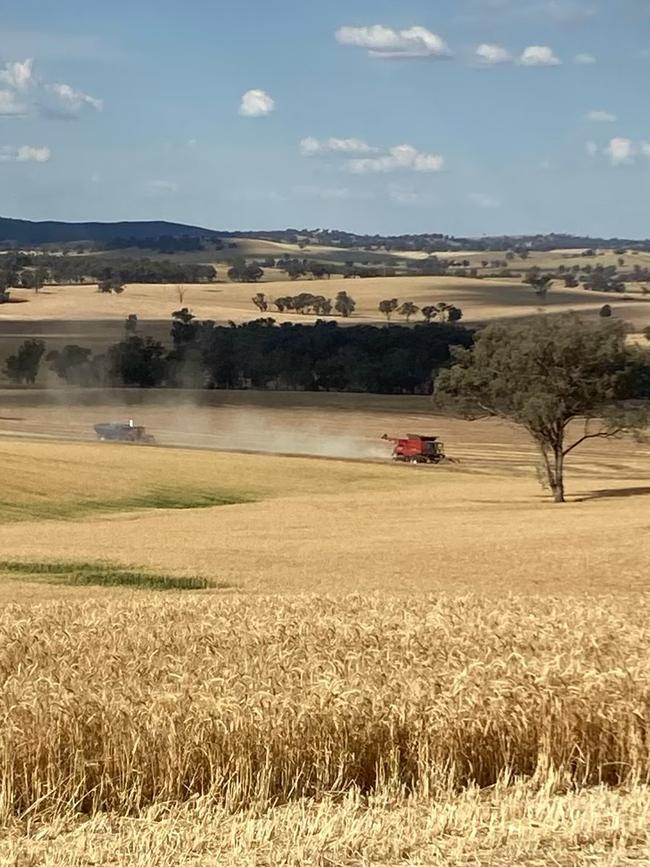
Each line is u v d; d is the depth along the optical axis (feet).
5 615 70.59
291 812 37.45
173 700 41.57
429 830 35.65
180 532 178.70
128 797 39.52
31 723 40.16
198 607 74.59
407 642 55.47
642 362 218.38
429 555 147.02
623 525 178.19
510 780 42.70
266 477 264.93
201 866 32.96
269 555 147.64
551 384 218.38
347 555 147.64
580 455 344.69
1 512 199.52
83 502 215.92
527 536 167.02
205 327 531.50
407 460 322.34
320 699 42.47
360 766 42.55
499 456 339.98
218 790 40.01
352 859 33.63
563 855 33.94
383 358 476.13
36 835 36.11
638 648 54.08
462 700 43.37
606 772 44.11
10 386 471.21
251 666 49.06
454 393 230.07
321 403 437.99
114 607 74.64
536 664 47.60
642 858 33.71
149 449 294.87
